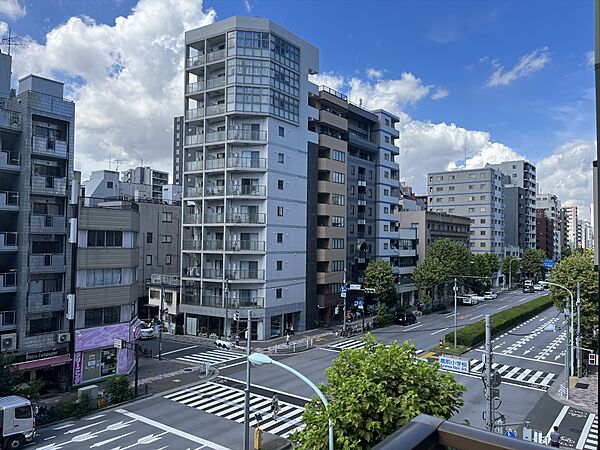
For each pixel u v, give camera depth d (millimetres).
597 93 3240
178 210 61188
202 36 47750
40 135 29891
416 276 63688
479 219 100375
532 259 99250
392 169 69000
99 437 22109
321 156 54438
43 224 28938
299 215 49531
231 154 46438
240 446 21188
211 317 47156
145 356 38781
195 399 27891
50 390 29203
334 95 56000
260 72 45656
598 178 3393
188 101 49344
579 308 32844
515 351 42031
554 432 21688
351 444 10234
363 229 62688
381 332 49375
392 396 10852
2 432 20141
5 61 32156
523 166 122688
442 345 42062
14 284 28000
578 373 33625
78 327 30266
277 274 46500
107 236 32219
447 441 2623
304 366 35469
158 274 56562
